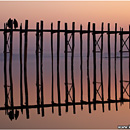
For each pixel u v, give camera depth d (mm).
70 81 38062
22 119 23266
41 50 21891
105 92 31406
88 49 23203
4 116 24203
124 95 30344
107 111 25281
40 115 24406
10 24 21500
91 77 42031
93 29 23141
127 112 24953
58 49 22344
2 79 39938
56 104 21734
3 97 29078
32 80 38312
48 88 33344
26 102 21297
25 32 21562
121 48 24516
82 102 22312
